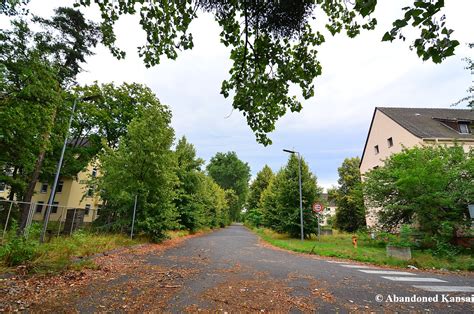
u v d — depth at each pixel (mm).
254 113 4465
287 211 20781
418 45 2320
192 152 24938
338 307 4367
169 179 14508
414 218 14383
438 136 21531
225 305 4309
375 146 28094
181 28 3596
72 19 18875
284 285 5707
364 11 2357
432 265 9188
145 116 15594
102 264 7250
